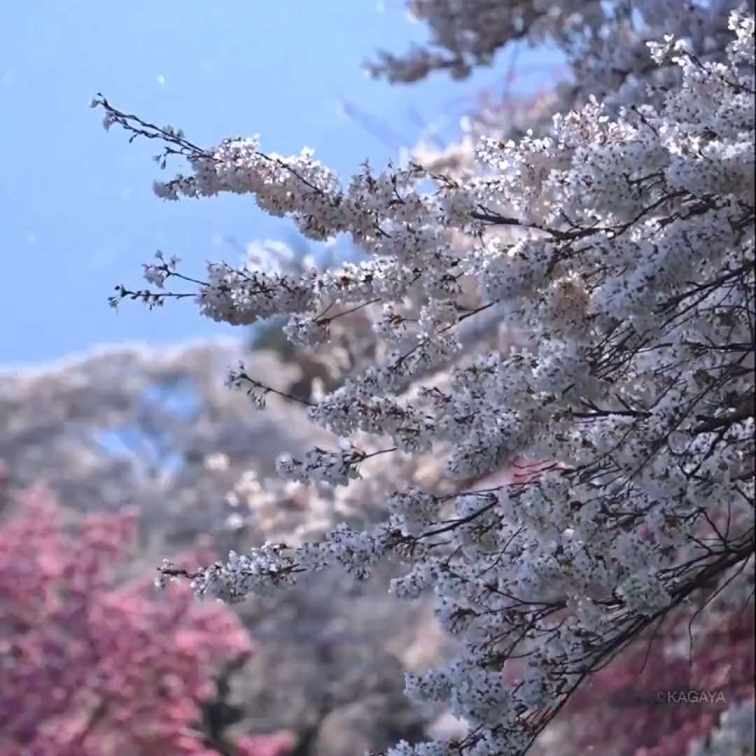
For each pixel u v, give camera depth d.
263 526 13.87
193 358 29.55
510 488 6.46
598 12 11.35
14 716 17.16
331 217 6.39
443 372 8.99
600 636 6.52
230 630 18.47
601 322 6.27
